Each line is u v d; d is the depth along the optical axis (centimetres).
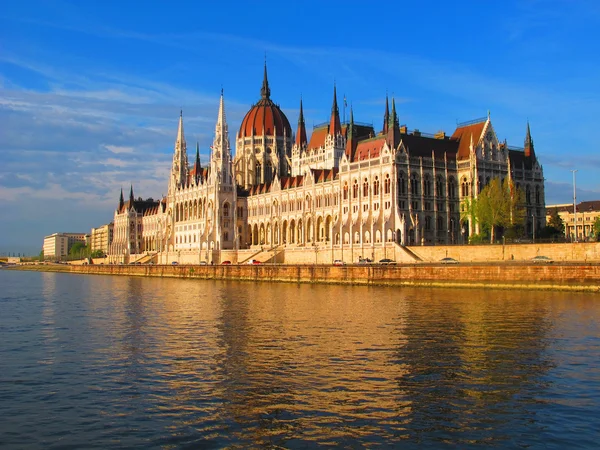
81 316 8762
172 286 16162
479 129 18750
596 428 3562
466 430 3559
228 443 3406
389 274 13788
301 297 11294
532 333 6481
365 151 18975
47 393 4356
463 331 6669
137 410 3956
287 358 5369
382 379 4603
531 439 3419
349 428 3603
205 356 5522
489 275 12025
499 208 16188
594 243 11931
